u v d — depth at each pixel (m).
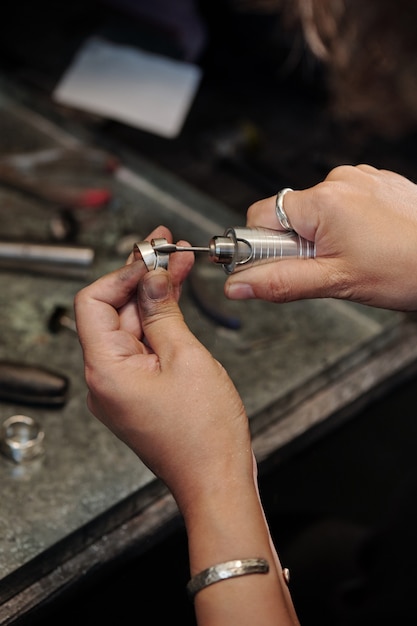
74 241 1.07
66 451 0.90
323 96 1.36
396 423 1.22
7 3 1.47
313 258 0.76
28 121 1.23
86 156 1.16
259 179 1.23
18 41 1.41
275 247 0.76
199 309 1.02
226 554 0.69
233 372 0.97
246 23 1.38
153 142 1.29
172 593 0.98
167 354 0.74
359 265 0.75
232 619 0.68
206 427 0.72
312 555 0.99
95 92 1.33
